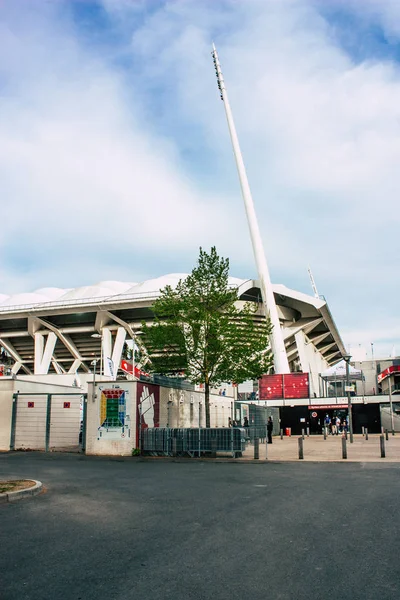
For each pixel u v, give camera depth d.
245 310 30.17
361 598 4.71
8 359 98.56
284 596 4.77
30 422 25.97
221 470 16.66
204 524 8.00
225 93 92.56
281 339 73.25
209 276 29.56
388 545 6.66
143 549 6.45
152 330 28.75
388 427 54.59
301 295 85.81
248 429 33.31
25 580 5.23
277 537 7.12
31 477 14.11
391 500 10.39
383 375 82.31
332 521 8.23
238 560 5.96
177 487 12.38
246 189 85.19
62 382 46.16
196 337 28.20
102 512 8.98
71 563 5.82
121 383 23.31
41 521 8.16
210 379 29.00
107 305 75.62
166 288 29.98
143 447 22.88
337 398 56.66
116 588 4.99
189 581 5.20
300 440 20.94
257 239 81.31
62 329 83.38
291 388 58.28
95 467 17.39
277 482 13.43
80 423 26.97
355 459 20.62
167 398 28.22
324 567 5.68
